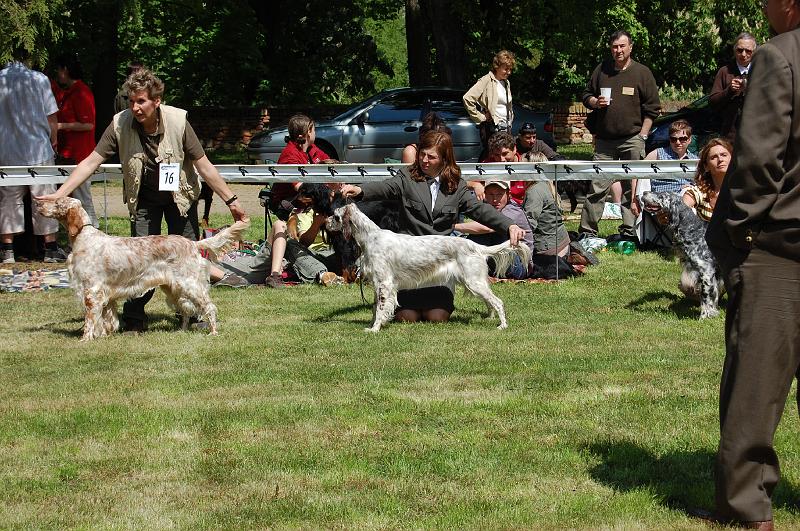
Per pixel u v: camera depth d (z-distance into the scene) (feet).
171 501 14.76
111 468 16.16
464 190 27.02
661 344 24.35
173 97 103.86
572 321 27.35
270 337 25.64
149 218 26.48
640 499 14.46
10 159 38.04
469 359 22.98
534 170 33.68
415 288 26.68
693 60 110.42
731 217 12.64
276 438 17.51
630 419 18.26
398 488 15.15
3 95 37.76
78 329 27.17
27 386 21.06
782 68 12.13
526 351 23.72
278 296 31.73
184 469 16.03
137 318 26.76
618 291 31.78
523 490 14.97
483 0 92.84
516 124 65.72
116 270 25.11
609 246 40.65
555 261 34.42
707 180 27.35
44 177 33.12
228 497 14.90
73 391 20.63
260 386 20.88
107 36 75.05
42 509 14.48
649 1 105.91
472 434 17.54
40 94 38.29
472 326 26.78
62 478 15.79
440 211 26.81
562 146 96.94
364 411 18.97
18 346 24.94
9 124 37.91
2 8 37.86
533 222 34.65
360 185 26.61
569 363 22.49
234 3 100.94
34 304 30.96
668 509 14.11
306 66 111.14
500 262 26.89
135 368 22.56
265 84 108.37
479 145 68.03
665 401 19.34
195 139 25.91
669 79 113.91
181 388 20.79
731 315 13.07
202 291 25.88
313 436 17.57
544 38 96.63
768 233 12.54
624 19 102.73
